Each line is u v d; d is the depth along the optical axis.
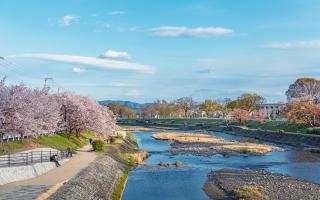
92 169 57.94
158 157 95.25
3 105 58.97
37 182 45.88
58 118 84.06
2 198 37.03
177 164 80.31
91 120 102.00
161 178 66.06
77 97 108.06
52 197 38.56
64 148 82.62
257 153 102.12
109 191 53.12
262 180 63.09
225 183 60.81
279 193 52.78
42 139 81.25
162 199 51.62
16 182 45.81
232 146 117.81
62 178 48.84
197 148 114.50
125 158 86.50
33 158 59.59
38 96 76.81
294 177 67.25
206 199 51.62
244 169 75.50
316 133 139.62
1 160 52.22
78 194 42.94
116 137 122.19
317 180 64.69
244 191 53.09
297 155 99.38
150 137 166.38
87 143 106.88
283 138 145.00
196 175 69.00
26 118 60.81
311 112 156.75
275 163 85.25
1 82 61.72
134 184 60.91
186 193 54.97
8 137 72.44
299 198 49.94
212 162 86.38
